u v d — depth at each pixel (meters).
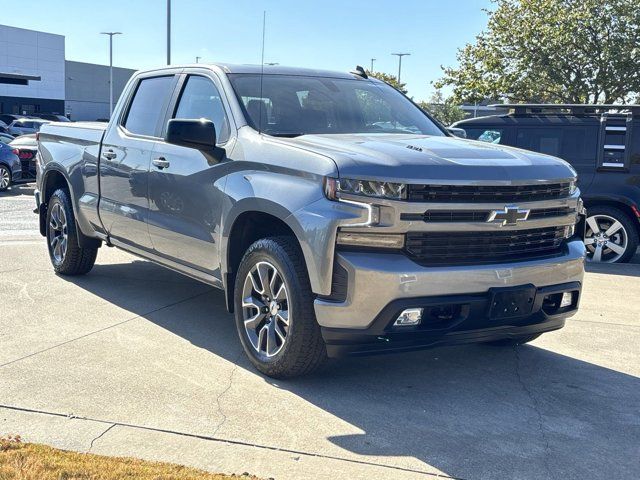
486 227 4.18
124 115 6.29
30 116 39.56
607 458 3.63
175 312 6.08
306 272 4.23
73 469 3.18
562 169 4.63
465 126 9.70
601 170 8.97
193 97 5.54
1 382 4.38
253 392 4.35
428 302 4.01
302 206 4.15
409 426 3.95
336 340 4.11
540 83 23.34
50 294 6.55
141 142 5.83
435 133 5.62
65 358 4.85
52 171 7.20
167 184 5.39
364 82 5.98
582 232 4.95
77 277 7.27
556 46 22.44
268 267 4.51
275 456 3.54
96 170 6.42
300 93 5.38
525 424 4.02
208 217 4.97
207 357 4.96
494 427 3.97
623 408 4.29
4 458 3.27
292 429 3.85
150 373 4.62
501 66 24.27
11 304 6.16
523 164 4.41
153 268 7.83
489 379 4.74
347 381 4.60
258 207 4.44
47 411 3.98
